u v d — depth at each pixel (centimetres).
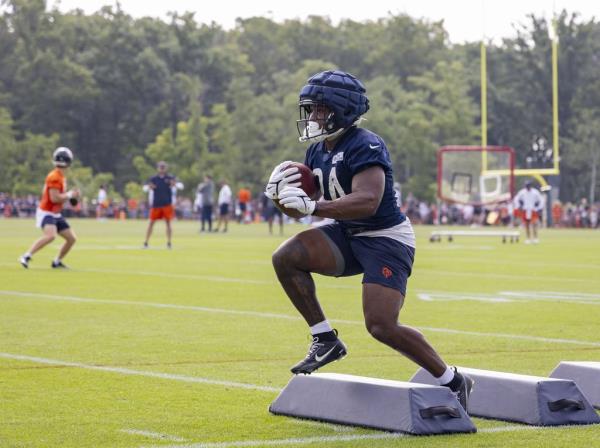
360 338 2225
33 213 14962
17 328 2339
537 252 5709
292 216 1395
